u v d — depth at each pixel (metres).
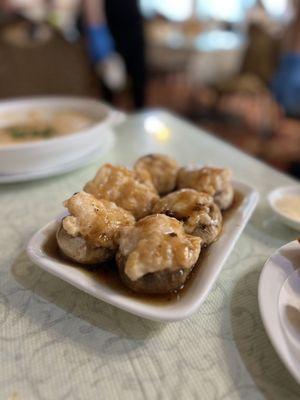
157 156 0.24
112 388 0.13
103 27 0.72
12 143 0.31
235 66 1.08
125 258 0.15
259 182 0.28
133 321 0.16
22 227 0.23
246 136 0.94
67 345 0.15
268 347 0.15
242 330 0.16
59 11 0.85
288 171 0.70
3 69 0.56
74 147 0.29
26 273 0.19
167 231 0.16
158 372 0.14
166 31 1.22
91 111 0.37
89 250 0.17
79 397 0.13
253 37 1.01
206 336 0.15
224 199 0.21
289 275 0.17
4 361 0.14
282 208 0.23
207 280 0.15
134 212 0.19
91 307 0.17
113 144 0.34
